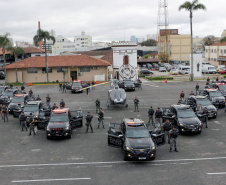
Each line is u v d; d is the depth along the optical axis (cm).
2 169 1447
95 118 2638
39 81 6128
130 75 6347
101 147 1795
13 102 3009
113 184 1240
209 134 2033
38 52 8569
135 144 1523
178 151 1683
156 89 4591
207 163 1472
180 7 5619
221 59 8769
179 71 7538
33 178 1323
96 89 4831
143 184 1233
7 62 8125
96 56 9506
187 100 2809
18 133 2180
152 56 13550
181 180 1266
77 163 1513
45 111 2350
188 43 11756
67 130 1953
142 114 2750
